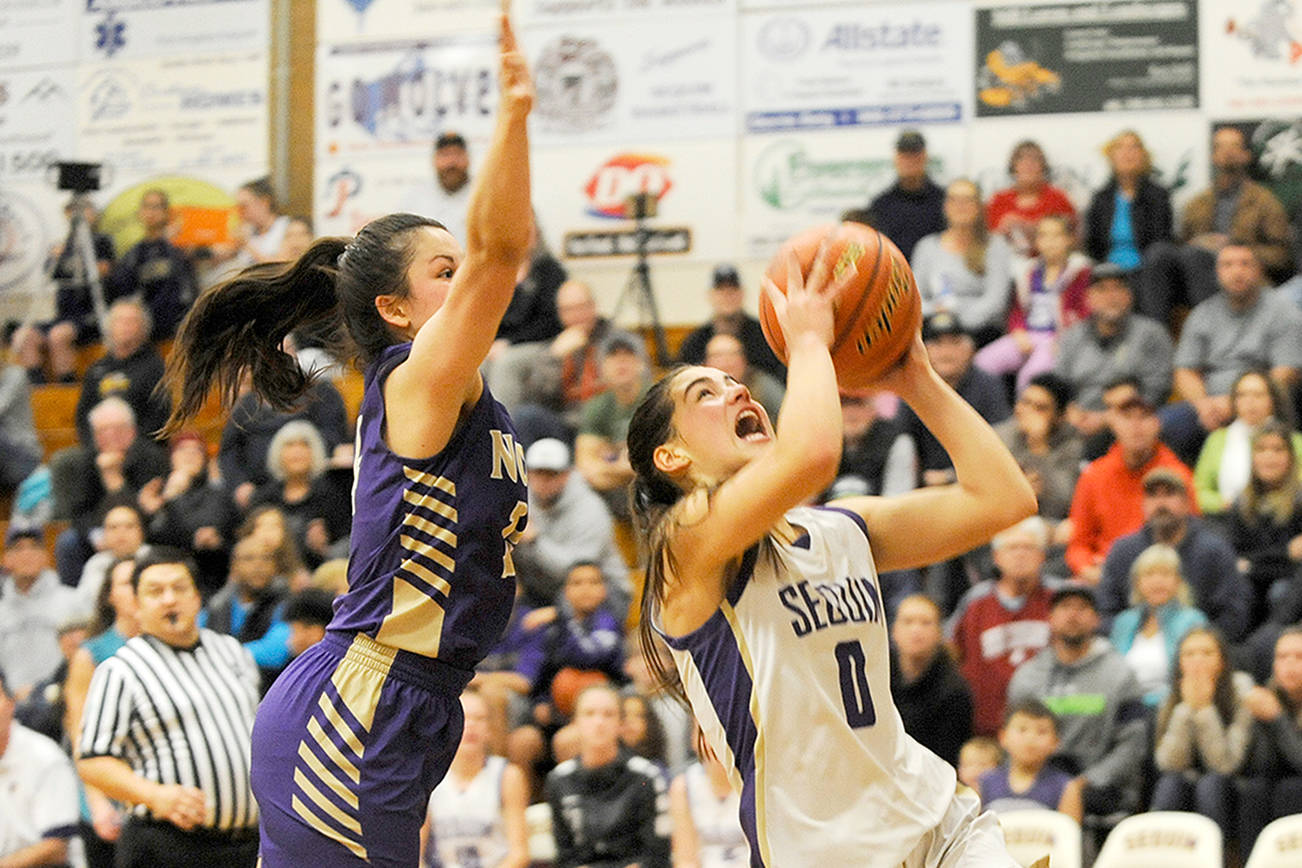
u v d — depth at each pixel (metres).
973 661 9.72
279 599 10.61
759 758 4.33
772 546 4.39
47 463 15.12
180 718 7.50
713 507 4.20
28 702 11.24
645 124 14.56
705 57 14.50
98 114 16.08
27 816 9.21
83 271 15.65
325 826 4.43
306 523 11.88
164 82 15.93
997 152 13.79
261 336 5.11
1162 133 13.49
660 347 13.54
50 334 15.69
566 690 10.15
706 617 4.39
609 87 14.62
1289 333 11.79
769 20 14.38
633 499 4.70
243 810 7.59
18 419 14.44
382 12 15.41
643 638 4.68
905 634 9.28
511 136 3.94
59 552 12.90
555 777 9.16
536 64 14.78
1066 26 13.72
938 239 12.98
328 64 15.50
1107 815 8.87
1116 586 10.02
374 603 4.46
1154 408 11.57
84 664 9.98
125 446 13.31
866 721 4.38
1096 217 13.09
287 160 15.60
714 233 14.40
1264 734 8.82
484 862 9.02
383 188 15.30
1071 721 9.10
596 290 14.52
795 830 4.29
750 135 14.38
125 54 16.05
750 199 14.35
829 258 4.49
